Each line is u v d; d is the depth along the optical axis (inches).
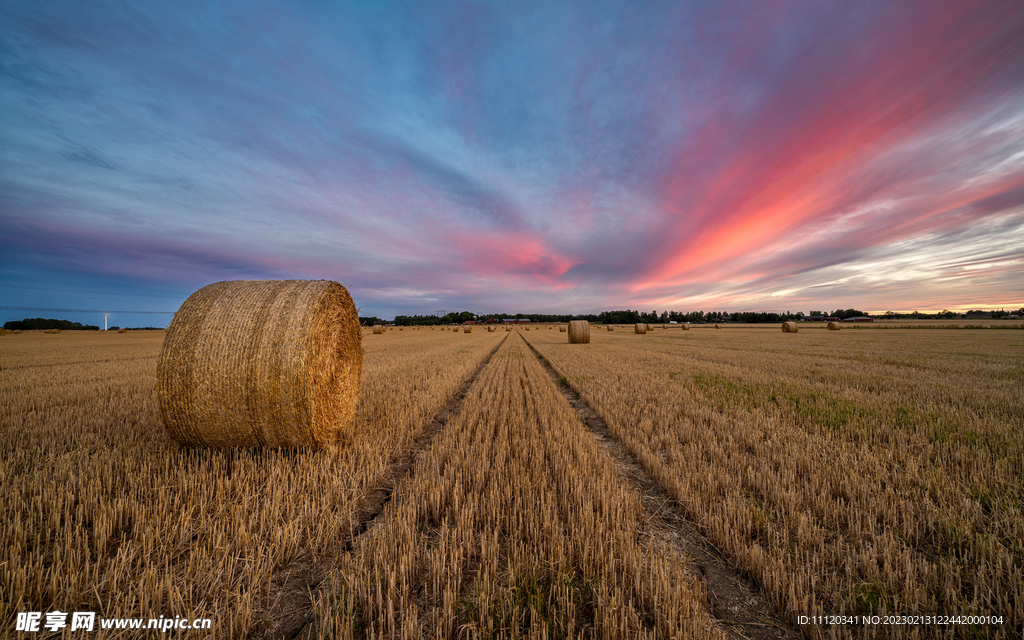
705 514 128.6
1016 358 566.9
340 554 113.0
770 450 188.4
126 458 169.9
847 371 438.0
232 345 186.2
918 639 80.1
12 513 125.6
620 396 317.7
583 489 145.9
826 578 100.3
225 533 116.2
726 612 93.0
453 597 93.1
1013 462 163.6
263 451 191.9
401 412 265.6
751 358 593.0
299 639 84.9
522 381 418.0
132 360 596.4
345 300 231.5
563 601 89.1
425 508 133.4
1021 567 100.5
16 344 1034.7
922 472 155.6
